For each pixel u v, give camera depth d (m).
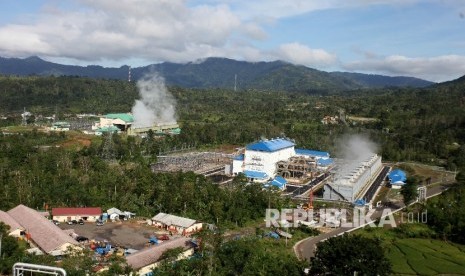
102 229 123.75
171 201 137.50
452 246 123.88
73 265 79.56
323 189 170.50
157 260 94.19
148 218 136.00
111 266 83.88
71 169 162.62
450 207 145.75
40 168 157.00
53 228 108.12
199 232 104.75
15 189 137.38
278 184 180.38
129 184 147.12
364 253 87.12
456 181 188.12
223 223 128.75
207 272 87.44
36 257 85.88
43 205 136.75
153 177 155.12
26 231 109.44
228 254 94.50
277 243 115.62
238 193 143.88
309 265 95.94
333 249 89.19
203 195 141.62
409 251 116.19
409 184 156.25
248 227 130.12
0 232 97.81
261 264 92.25
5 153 170.62
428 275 101.75
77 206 138.62
